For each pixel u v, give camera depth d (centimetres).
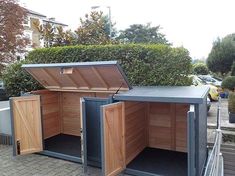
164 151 635
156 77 678
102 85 619
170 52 672
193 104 444
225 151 745
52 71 627
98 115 554
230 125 882
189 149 415
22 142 608
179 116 630
